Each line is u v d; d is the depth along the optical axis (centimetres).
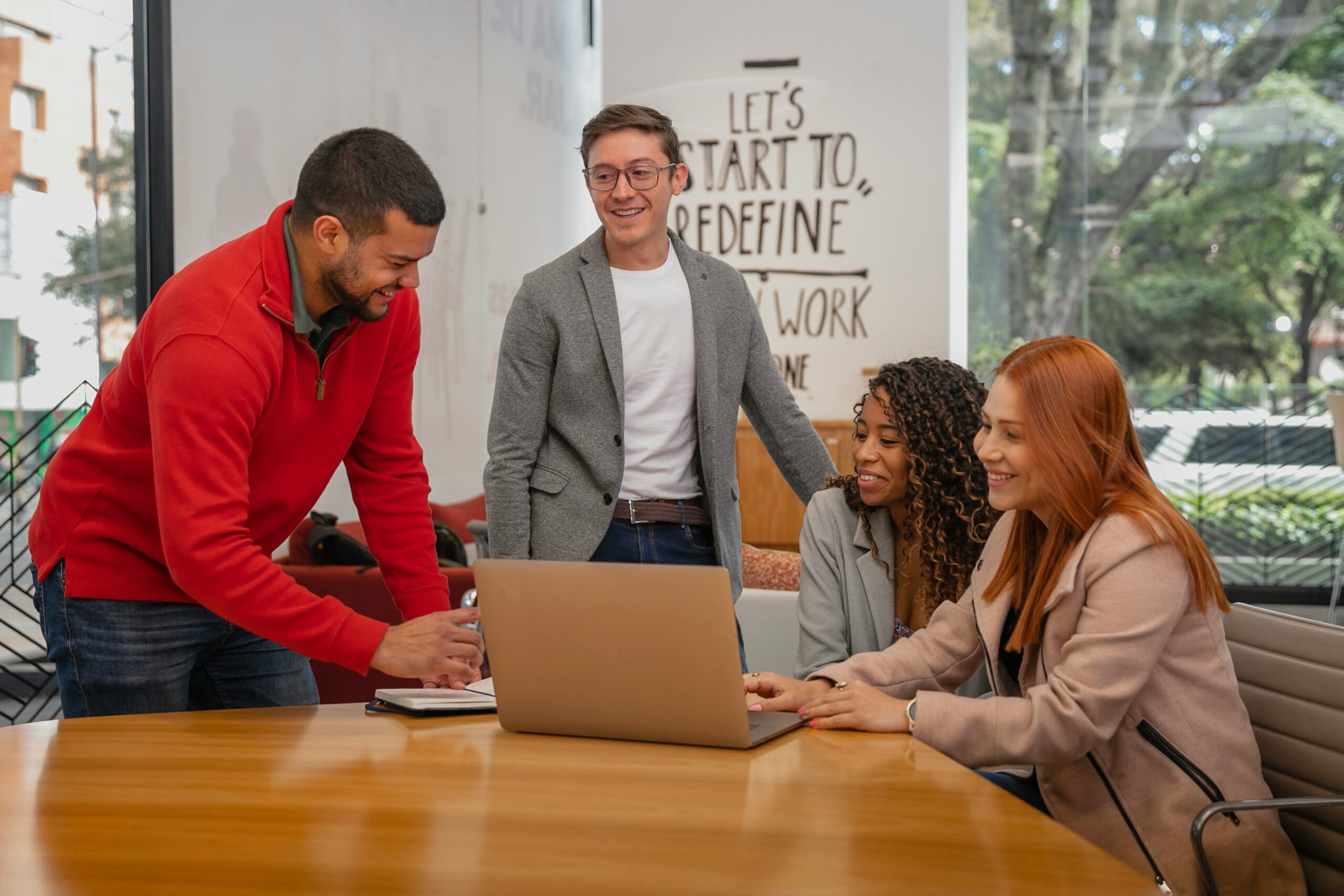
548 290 234
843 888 92
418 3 593
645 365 233
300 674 204
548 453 237
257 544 186
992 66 721
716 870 96
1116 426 158
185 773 127
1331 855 159
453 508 562
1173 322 710
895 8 664
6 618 409
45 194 427
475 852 101
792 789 121
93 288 446
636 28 684
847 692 153
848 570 210
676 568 136
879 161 666
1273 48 693
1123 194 714
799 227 673
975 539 199
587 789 121
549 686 144
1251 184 699
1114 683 147
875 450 202
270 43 512
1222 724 157
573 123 723
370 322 177
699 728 138
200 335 158
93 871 96
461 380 629
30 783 122
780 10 672
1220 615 162
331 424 186
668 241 243
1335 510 689
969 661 173
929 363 206
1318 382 693
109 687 178
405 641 157
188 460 156
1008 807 114
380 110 573
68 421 437
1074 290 720
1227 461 704
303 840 104
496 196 652
